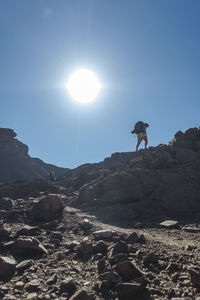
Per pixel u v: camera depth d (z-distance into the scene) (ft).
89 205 49.90
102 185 52.85
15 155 275.59
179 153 57.16
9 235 24.09
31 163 283.18
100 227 30.19
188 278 14.08
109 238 24.38
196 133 64.95
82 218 36.04
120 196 48.24
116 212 43.11
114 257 16.71
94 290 13.53
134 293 12.71
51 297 12.84
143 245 21.42
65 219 33.58
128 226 35.91
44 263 18.11
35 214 33.50
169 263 16.29
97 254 18.84
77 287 13.92
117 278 14.15
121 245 19.01
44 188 64.64
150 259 16.69
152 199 46.06
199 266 15.69
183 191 45.34
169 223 35.47
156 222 39.06
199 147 59.62
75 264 17.70
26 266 17.04
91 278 15.11
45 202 34.04
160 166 56.03
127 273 14.62
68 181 77.92
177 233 30.45
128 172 53.26
